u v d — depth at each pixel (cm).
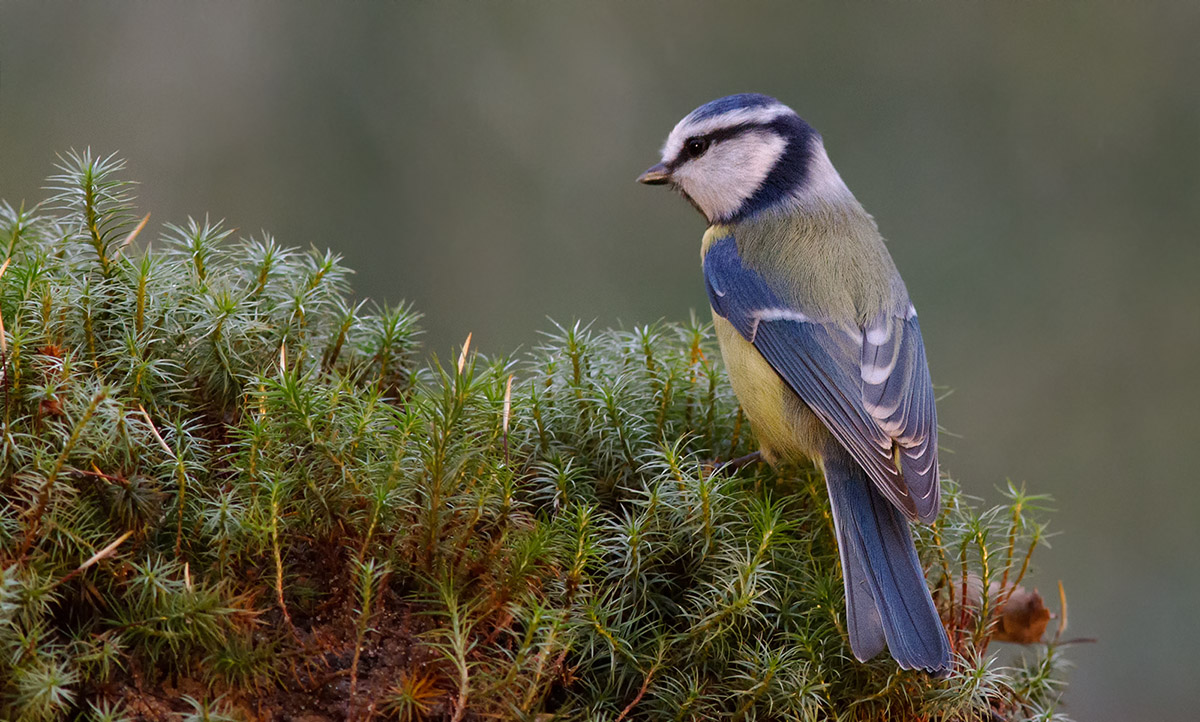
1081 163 1423
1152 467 1323
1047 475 1328
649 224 1391
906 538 494
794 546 471
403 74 1366
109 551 337
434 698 360
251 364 436
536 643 364
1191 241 1380
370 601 368
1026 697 469
